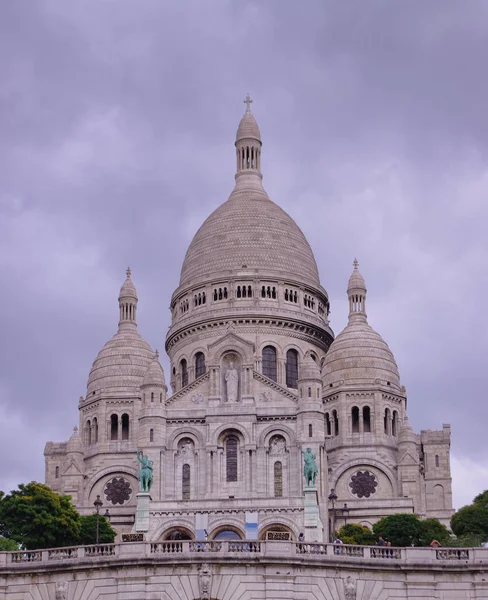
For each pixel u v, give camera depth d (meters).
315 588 94.94
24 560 97.50
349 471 193.50
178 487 175.88
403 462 190.88
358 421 196.62
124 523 185.50
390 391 197.62
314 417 176.12
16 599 95.50
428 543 156.62
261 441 176.75
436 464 198.00
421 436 199.75
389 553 97.75
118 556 95.12
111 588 94.56
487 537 153.25
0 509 147.75
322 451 175.75
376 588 95.81
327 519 173.12
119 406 198.12
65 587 95.19
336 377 198.75
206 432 177.38
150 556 94.62
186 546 96.12
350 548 97.75
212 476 175.38
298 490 174.25
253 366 180.88
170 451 177.00
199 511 166.38
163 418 177.50
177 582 94.31
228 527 165.88
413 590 95.75
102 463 194.75
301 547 96.94
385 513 184.88
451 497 196.38
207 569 94.31
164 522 166.38
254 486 174.75
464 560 96.38
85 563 95.25
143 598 93.94
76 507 186.12
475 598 95.44
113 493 193.75
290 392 179.38
